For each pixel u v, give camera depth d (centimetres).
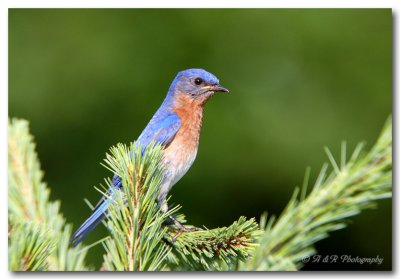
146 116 1354
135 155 552
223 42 1387
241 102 1382
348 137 1376
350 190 616
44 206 654
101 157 1347
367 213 1303
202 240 593
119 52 1366
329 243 1297
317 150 1372
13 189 658
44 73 1353
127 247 539
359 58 1390
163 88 1361
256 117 1377
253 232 575
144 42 1372
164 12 1373
